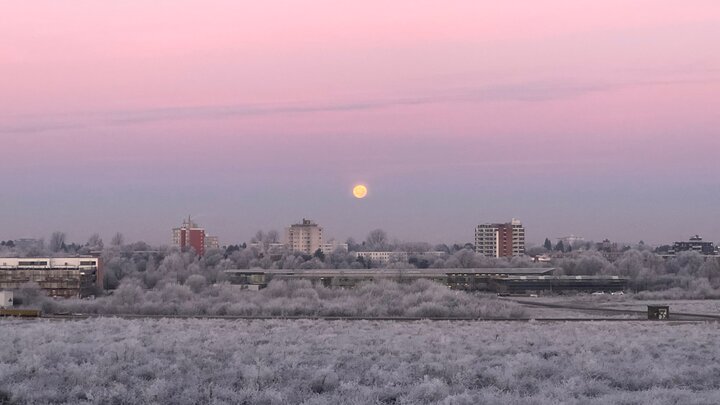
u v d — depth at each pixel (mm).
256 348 58375
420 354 55406
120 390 37781
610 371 45969
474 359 51688
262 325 86438
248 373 43062
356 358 52500
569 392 38250
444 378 43969
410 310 119312
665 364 49438
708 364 50750
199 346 58375
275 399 36219
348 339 66750
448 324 90812
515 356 53219
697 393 38406
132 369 45594
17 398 36688
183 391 38062
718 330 81438
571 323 92812
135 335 68000
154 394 37031
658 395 37562
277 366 46875
